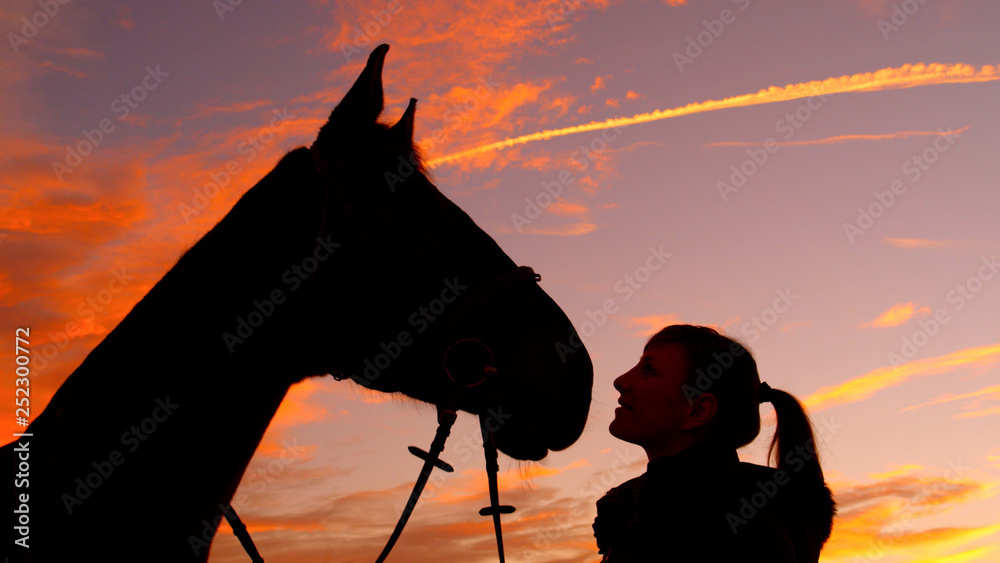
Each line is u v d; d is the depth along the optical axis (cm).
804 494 170
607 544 179
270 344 172
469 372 177
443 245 182
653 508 162
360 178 182
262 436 179
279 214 179
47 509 154
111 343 169
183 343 165
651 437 184
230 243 175
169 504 158
